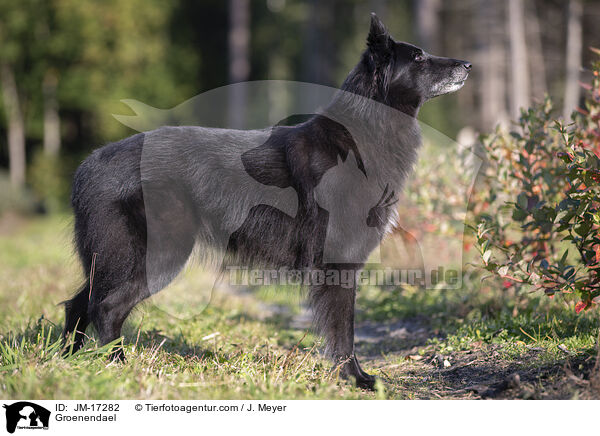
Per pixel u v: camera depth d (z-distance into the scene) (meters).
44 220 27.36
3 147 34.09
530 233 7.09
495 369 5.94
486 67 30.28
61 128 33.25
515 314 7.07
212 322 8.46
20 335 6.71
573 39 31.12
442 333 7.75
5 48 28.62
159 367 5.77
